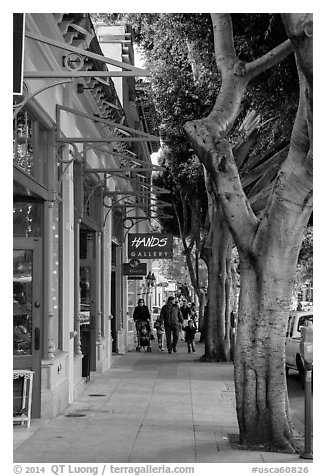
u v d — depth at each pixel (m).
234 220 9.15
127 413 11.63
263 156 20.91
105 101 16.02
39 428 10.11
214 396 13.72
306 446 8.48
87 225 15.75
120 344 23.95
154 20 17.78
